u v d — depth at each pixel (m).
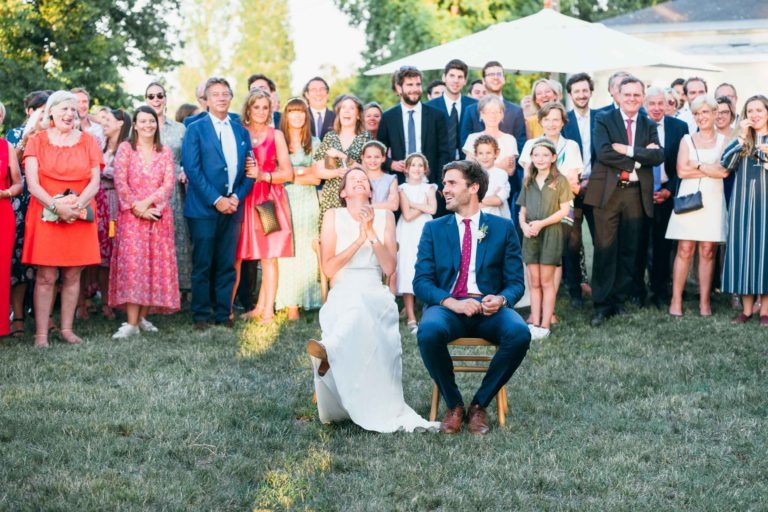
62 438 4.80
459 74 8.66
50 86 19.05
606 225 7.98
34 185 6.90
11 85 18.78
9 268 7.10
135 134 7.55
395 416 5.12
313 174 8.23
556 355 6.81
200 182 7.66
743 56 18.28
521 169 8.36
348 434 4.99
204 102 9.48
